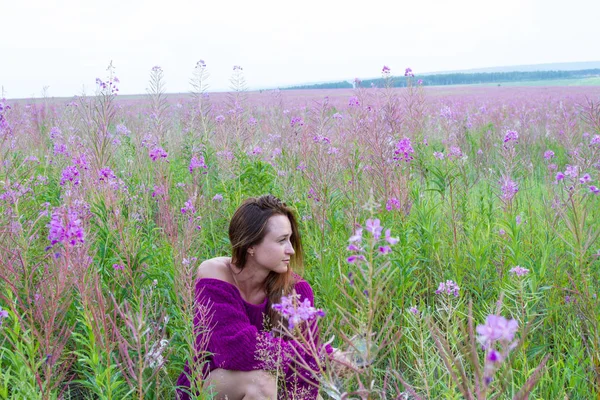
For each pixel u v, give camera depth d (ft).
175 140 25.38
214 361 9.59
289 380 9.21
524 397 4.85
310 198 16.24
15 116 29.84
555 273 12.25
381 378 10.03
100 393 7.95
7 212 12.74
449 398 7.75
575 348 10.26
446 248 14.64
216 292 9.79
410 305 12.21
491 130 31.48
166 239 12.86
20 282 9.87
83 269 8.82
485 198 18.83
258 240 9.55
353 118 20.43
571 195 11.34
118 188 14.93
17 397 7.80
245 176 17.11
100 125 16.30
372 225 5.29
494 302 11.90
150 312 10.56
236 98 23.12
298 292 10.29
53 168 20.40
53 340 9.04
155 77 21.35
